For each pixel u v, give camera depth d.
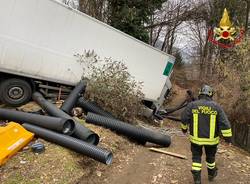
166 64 13.37
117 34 11.29
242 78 15.45
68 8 9.94
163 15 30.97
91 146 6.45
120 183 6.43
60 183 5.51
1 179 5.16
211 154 6.44
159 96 13.60
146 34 21.16
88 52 10.64
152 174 7.11
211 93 6.40
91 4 22.34
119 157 7.73
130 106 10.51
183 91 25.22
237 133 14.88
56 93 10.71
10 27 8.93
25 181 5.27
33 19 9.31
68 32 10.12
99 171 6.64
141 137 8.99
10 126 6.40
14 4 8.89
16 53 9.19
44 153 6.25
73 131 7.16
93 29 10.66
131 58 11.96
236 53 16.03
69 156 6.37
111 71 10.49
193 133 6.17
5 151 5.71
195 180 6.16
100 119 9.02
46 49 9.75
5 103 9.63
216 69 17.28
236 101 15.41
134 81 11.24
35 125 7.27
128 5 21.27
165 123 14.95
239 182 7.11
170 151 8.90
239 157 9.35
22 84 9.79
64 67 10.27
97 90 10.12
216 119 6.12
